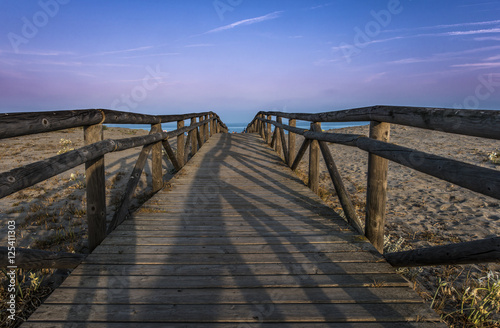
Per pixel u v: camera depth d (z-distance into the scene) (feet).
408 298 6.13
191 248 8.52
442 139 42.70
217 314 5.66
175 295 6.26
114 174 25.76
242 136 49.11
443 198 17.87
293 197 13.97
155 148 15.61
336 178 11.16
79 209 16.28
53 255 6.57
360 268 7.33
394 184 21.70
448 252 5.62
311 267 7.41
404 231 12.99
